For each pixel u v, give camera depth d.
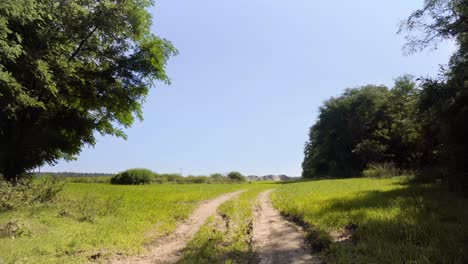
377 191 21.78
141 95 30.03
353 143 86.19
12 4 15.48
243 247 10.18
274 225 14.13
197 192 32.75
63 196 20.14
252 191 36.31
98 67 27.97
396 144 74.44
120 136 32.66
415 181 29.31
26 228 11.37
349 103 87.69
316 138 97.56
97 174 66.69
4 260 8.36
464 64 21.42
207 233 12.39
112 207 17.52
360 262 7.79
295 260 8.80
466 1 22.52
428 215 11.81
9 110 18.16
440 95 22.06
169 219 15.67
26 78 19.03
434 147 29.27
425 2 23.83
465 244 8.20
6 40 15.96
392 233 9.69
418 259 7.42
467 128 21.22
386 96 83.31
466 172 20.80
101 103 28.80
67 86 24.81
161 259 9.31
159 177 63.91
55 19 20.02
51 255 9.15
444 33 24.17
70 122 28.45
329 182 46.06
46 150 26.98
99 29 25.20
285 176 159.00
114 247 10.26
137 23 27.14
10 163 22.55
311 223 13.18
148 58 28.83
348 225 11.89
